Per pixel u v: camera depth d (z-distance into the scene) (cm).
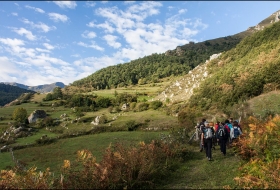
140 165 892
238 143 1155
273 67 4381
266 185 771
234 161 1097
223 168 1006
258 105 3117
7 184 809
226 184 825
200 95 6181
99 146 3291
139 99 9812
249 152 1068
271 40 6788
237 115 2905
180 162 1177
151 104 7225
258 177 848
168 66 17250
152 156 1063
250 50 7462
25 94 11644
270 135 1126
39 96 11406
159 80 14975
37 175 897
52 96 10594
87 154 954
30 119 6550
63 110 8369
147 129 4656
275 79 4122
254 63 5619
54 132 5288
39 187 760
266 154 983
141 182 835
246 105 3266
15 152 3522
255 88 4228
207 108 5009
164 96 9131
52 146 3744
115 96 10625
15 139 4659
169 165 1057
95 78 18375
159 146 1338
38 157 2956
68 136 4566
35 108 8756
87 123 6169
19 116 6550
